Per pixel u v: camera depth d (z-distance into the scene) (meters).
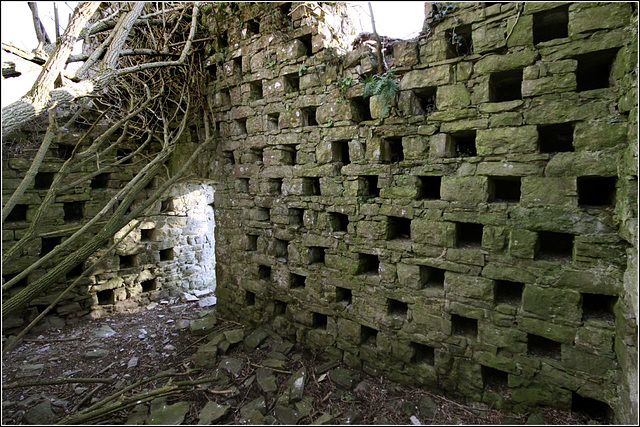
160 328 5.76
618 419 2.62
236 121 5.29
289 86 4.66
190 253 7.61
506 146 3.06
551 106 2.86
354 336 4.15
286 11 4.65
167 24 5.61
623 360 2.55
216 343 4.71
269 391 3.70
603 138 2.67
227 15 5.20
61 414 3.54
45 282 3.31
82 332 5.59
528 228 3.00
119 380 4.18
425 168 3.53
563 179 2.84
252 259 5.24
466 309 3.37
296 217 4.81
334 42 4.36
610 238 2.69
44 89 2.99
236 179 5.40
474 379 3.38
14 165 5.14
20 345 5.12
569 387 2.91
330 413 3.39
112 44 3.80
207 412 3.41
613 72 2.70
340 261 4.23
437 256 3.52
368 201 3.95
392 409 3.40
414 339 3.70
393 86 3.40
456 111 3.30
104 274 6.33
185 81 5.40
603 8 2.62
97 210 6.03
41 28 3.53
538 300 3.01
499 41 3.04
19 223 5.25
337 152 4.30
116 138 6.19
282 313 5.11
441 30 3.34
